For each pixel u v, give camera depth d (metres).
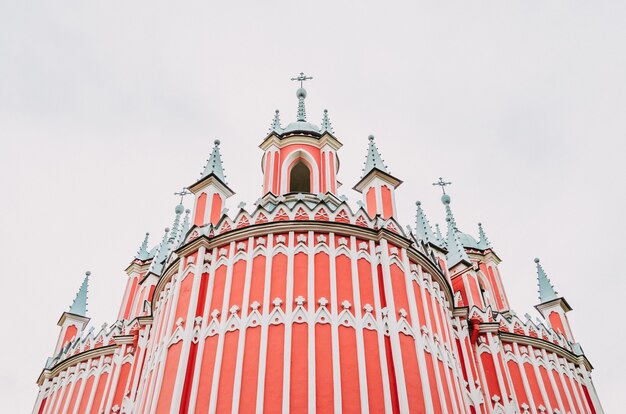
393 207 22.36
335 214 19.95
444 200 35.72
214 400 16.27
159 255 31.31
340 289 18.11
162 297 21.62
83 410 25.77
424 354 17.80
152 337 21.48
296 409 15.62
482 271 36.38
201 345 17.66
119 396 25.06
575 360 28.17
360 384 16.20
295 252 18.83
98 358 27.48
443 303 21.75
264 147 29.31
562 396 25.77
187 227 24.84
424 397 16.66
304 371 16.28
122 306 33.50
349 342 17.03
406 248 20.19
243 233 19.73
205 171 23.73
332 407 15.70
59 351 31.25
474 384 22.44
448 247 30.22
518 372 25.31
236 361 16.78
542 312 32.25
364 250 19.39
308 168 28.78
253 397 15.99
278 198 25.72
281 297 17.83
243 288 18.45
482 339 25.34
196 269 19.47
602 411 26.80
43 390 28.75
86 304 34.31
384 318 17.84
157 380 17.83
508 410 23.41
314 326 17.11
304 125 30.50
